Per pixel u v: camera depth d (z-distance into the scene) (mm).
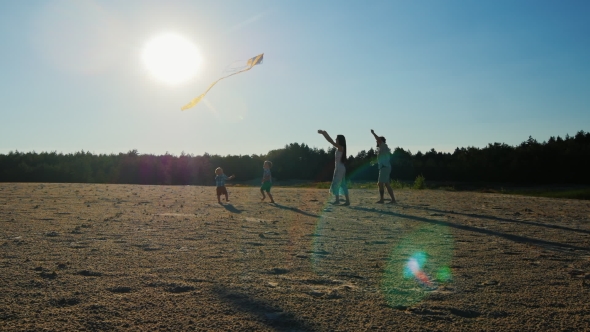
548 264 5777
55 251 6074
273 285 4621
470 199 16688
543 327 3609
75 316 3658
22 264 5312
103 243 6715
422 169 45656
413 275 5137
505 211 12258
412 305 4082
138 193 18359
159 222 9164
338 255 6184
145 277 4816
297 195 18062
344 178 13781
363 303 4113
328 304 4062
